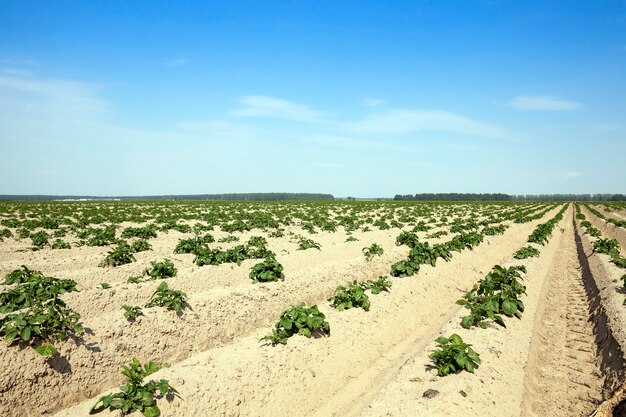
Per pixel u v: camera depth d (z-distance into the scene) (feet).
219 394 25.29
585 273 65.36
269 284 42.96
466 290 55.88
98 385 27.12
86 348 27.50
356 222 124.26
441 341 28.37
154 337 31.55
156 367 28.25
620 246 92.02
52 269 51.55
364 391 29.12
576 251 91.91
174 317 33.60
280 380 28.14
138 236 79.36
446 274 58.08
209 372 26.73
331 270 50.80
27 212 145.48
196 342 33.86
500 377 27.35
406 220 133.59
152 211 166.91
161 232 89.86
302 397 27.78
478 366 27.45
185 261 58.70
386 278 49.11
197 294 38.37
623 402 24.64
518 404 25.75
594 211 212.23
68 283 40.40
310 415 26.76
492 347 30.76
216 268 49.39
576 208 266.77
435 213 187.52
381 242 81.76
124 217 127.24
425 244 61.62
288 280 44.98
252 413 25.52
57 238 75.72
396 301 43.57
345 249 71.46
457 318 36.45
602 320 38.99
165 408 23.04
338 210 193.26
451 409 22.63
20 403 23.47
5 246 65.82
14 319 25.41
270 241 79.92
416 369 27.35
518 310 39.42
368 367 32.71
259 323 38.86
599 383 29.76
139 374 24.26
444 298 50.80
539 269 63.93
